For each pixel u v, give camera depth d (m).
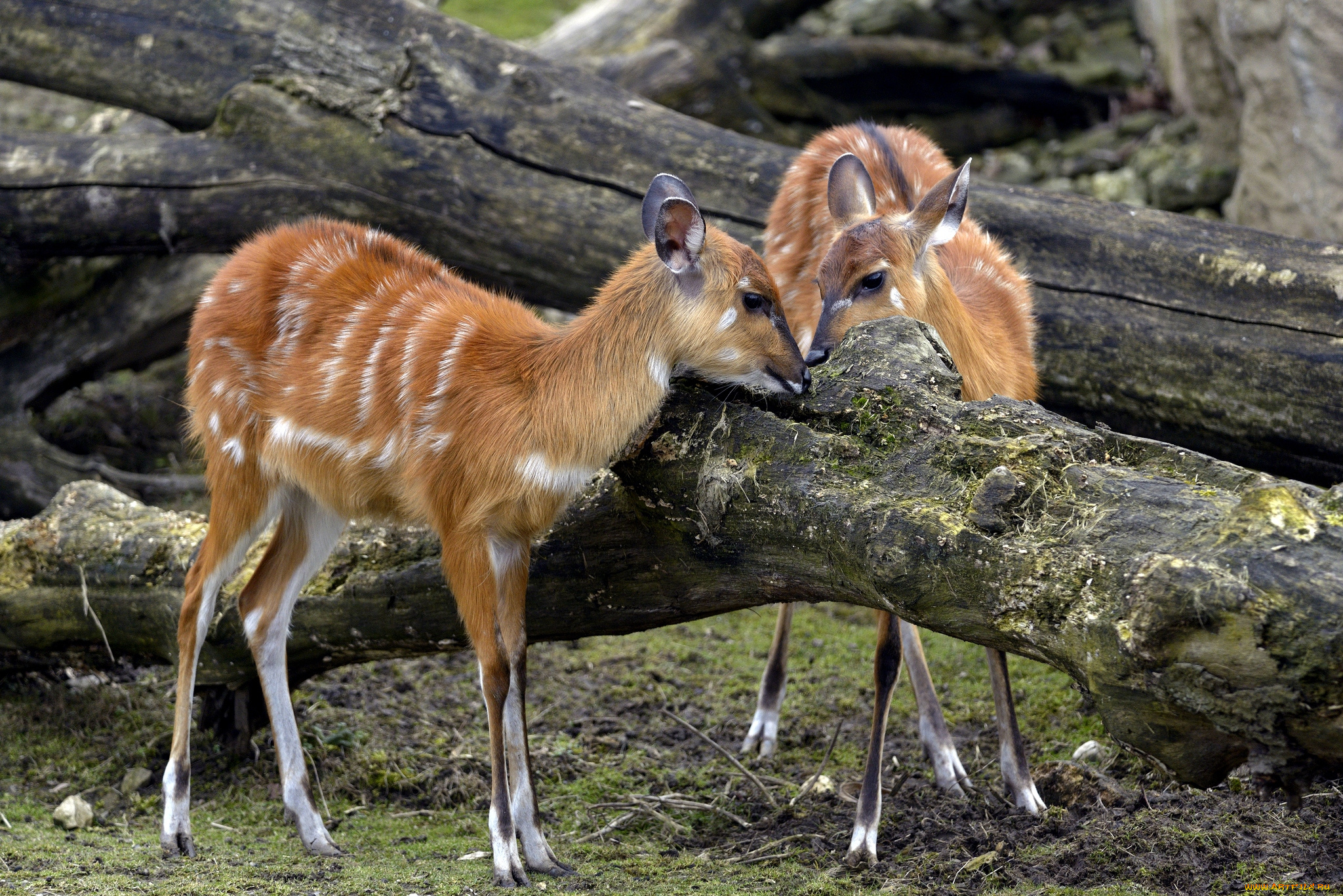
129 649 9.62
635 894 6.81
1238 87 15.23
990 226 10.62
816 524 6.45
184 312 14.15
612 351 7.16
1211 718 5.27
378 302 8.00
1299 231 13.23
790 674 11.01
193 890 6.82
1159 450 5.99
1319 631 4.91
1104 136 18.16
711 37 17.56
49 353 13.56
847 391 6.73
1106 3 20.94
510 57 12.12
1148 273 10.10
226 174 11.88
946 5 21.11
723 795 8.67
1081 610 5.54
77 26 12.43
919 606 6.11
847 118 18.80
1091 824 7.42
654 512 7.27
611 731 9.89
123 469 14.44
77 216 12.02
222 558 8.25
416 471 7.47
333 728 9.73
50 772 9.26
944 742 8.66
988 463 6.11
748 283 7.12
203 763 9.42
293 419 7.94
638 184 11.48
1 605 9.70
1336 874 6.59
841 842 7.75
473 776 9.02
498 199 11.59
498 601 7.52
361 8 12.30
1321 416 9.32
